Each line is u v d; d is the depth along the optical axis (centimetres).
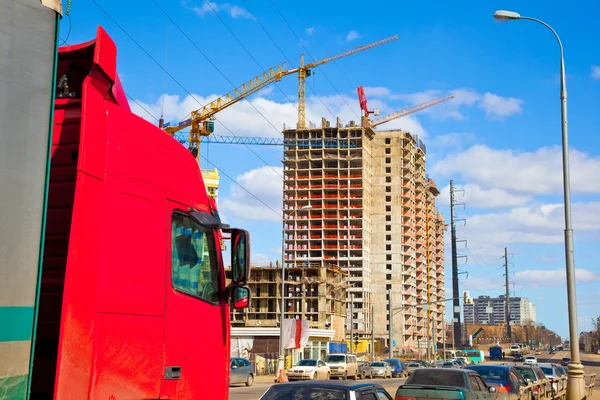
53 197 548
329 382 1022
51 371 508
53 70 461
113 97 568
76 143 555
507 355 14212
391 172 18725
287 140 18612
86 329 488
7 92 421
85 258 495
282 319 5147
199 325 640
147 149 591
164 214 602
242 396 3244
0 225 408
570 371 2302
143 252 564
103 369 501
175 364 594
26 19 440
